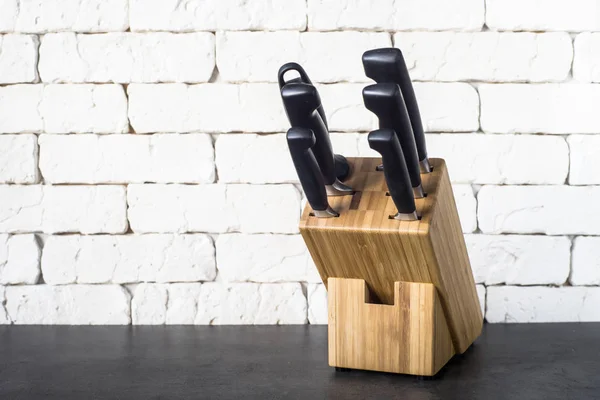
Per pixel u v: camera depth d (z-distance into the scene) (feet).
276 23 4.08
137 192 4.16
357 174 3.14
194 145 4.14
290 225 4.15
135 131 4.16
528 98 4.06
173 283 4.20
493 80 4.06
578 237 4.10
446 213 3.10
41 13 4.11
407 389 3.05
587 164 4.06
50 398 3.03
